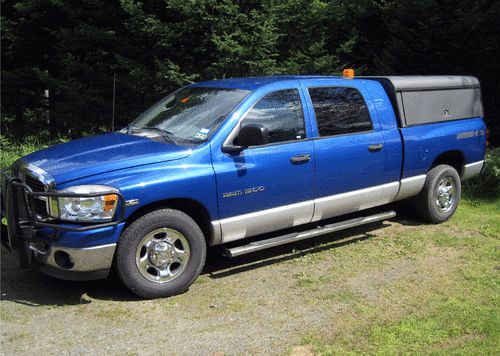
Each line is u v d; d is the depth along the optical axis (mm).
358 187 5734
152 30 9445
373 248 5871
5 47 12586
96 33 10547
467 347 3762
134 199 4289
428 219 6727
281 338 3922
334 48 11352
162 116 5457
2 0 12391
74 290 4691
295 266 5336
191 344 3826
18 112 13031
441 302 4523
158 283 4508
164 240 4512
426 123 6453
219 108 5039
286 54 10305
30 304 4406
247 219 4934
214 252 5684
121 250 4336
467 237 6270
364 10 11078
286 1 9586
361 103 5836
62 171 4332
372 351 3721
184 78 9508
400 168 6129
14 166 4902
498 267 5344
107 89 11172
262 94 5086
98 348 3756
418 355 3658
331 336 3947
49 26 12125
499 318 4195
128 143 4887
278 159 5035
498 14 9555
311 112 5359
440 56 10062
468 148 6980
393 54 10352
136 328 4047
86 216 4141
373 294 4699
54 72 12844
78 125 11656
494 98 10547
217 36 8938
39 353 3680
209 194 4664
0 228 4770
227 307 4418
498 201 7863
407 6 10047
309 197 5340
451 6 9805
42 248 4324
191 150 4656
